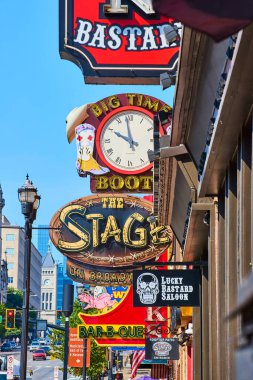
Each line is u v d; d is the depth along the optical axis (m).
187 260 30.27
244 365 4.16
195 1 9.33
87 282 40.91
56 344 102.69
